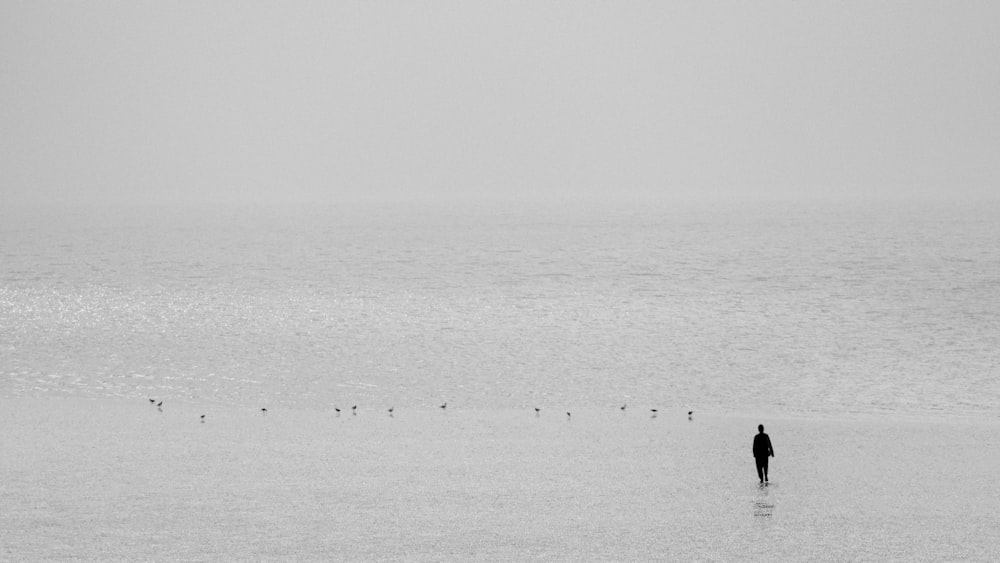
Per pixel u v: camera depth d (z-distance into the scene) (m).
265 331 105.50
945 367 82.81
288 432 61.69
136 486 48.88
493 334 103.12
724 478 50.41
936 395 72.62
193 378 80.50
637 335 102.00
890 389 75.00
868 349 91.88
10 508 45.19
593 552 39.62
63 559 38.78
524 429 62.50
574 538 41.22
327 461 54.19
